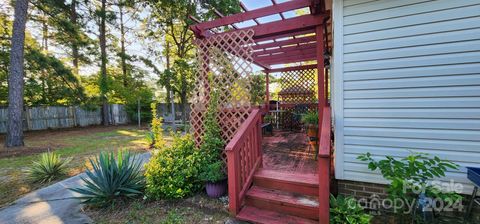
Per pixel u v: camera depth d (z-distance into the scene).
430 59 2.13
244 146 2.69
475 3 1.97
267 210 2.54
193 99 3.54
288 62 6.68
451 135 2.09
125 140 8.00
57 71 8.77
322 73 3.11
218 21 3.40
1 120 9.52
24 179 4.01
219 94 3.28
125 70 14.53
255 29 3.37
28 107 10.38
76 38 9.47
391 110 2.30
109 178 2.94
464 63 2.02
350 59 2.45
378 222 2.31
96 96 11.70
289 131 6.54
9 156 5.60
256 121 3.04
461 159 2.06
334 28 2.50
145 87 15.25
